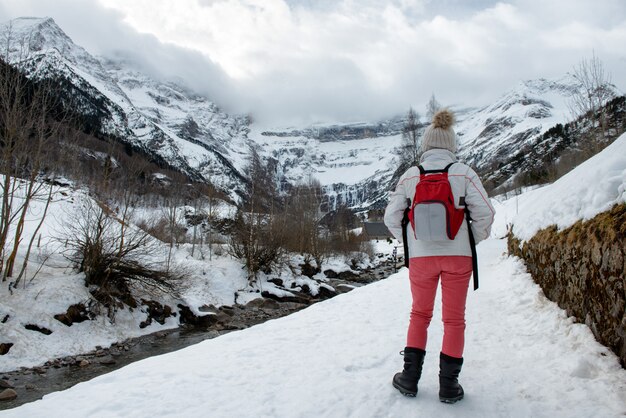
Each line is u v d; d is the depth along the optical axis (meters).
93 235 14.70
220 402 2.94
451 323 2.67
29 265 14.60
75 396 3.17
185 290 17.50
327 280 29.53
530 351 3.59
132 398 3.05
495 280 7.08
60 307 12.48
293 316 6.10
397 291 7.88
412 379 2.79
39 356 10.88
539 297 5.04
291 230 29.44
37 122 13.36
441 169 2.70
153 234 20.70
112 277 14.73
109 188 18.70
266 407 2.81
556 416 2.44
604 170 4.47
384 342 4.36
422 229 2.54
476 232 2.68
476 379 3.07
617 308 3.07
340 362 3.71
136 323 14.30
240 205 26.16
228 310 18.03
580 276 3.83
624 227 3.12
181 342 13.45
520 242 7.21
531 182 42.91
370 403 2.76
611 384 2.71
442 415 2.53
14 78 12.77
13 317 11.48
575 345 3.42
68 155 15.67
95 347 12.18
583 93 17.91
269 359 3.92
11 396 8.55
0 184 12.78
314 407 2.76
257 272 22.88
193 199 36.69
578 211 4.57
